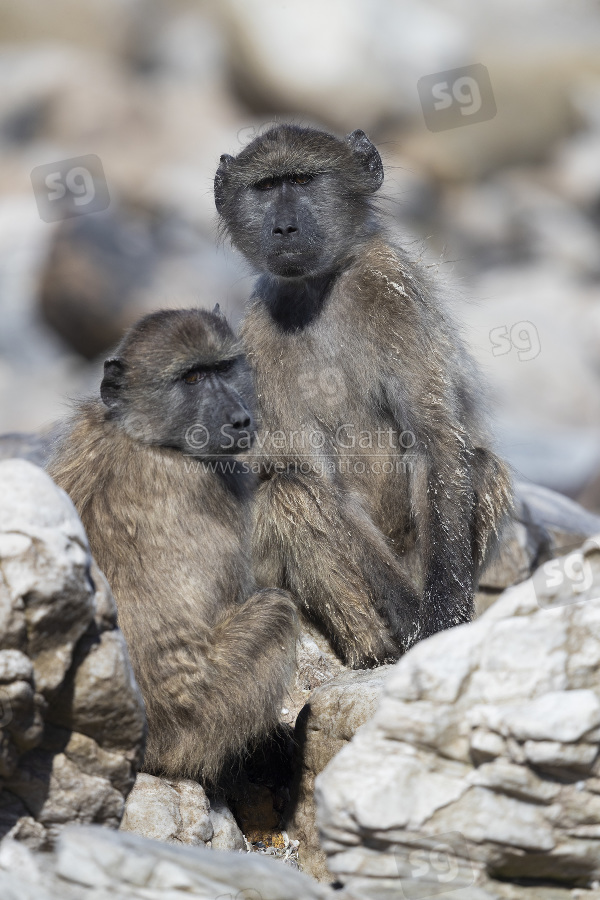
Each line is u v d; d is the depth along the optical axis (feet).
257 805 34.94
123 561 32.73
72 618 25.12
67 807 26.73
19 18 224.33
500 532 42.78
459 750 25.38
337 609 39.47
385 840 25.09
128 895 23.88
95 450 34.78
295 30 209.15
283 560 40.01
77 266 127.54
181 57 228.84
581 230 178.70
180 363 34.71
